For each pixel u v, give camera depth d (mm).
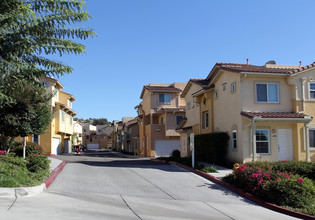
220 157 19844
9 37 8922
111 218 7367
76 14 9422
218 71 21297
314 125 18891
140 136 43312
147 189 11961
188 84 27016
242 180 12445
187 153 26203
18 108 15766
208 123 23203
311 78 19125
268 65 23297
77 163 22219
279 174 11773
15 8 8953
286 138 18609
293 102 18938
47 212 7379
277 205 10195
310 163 14461
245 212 9477
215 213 9062
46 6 9430
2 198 8523
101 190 11188
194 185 13422
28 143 22172
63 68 9633
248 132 18203
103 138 98875
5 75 9117
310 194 10320
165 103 37469
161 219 7777
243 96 18500
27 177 10914
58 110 36500
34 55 9594
